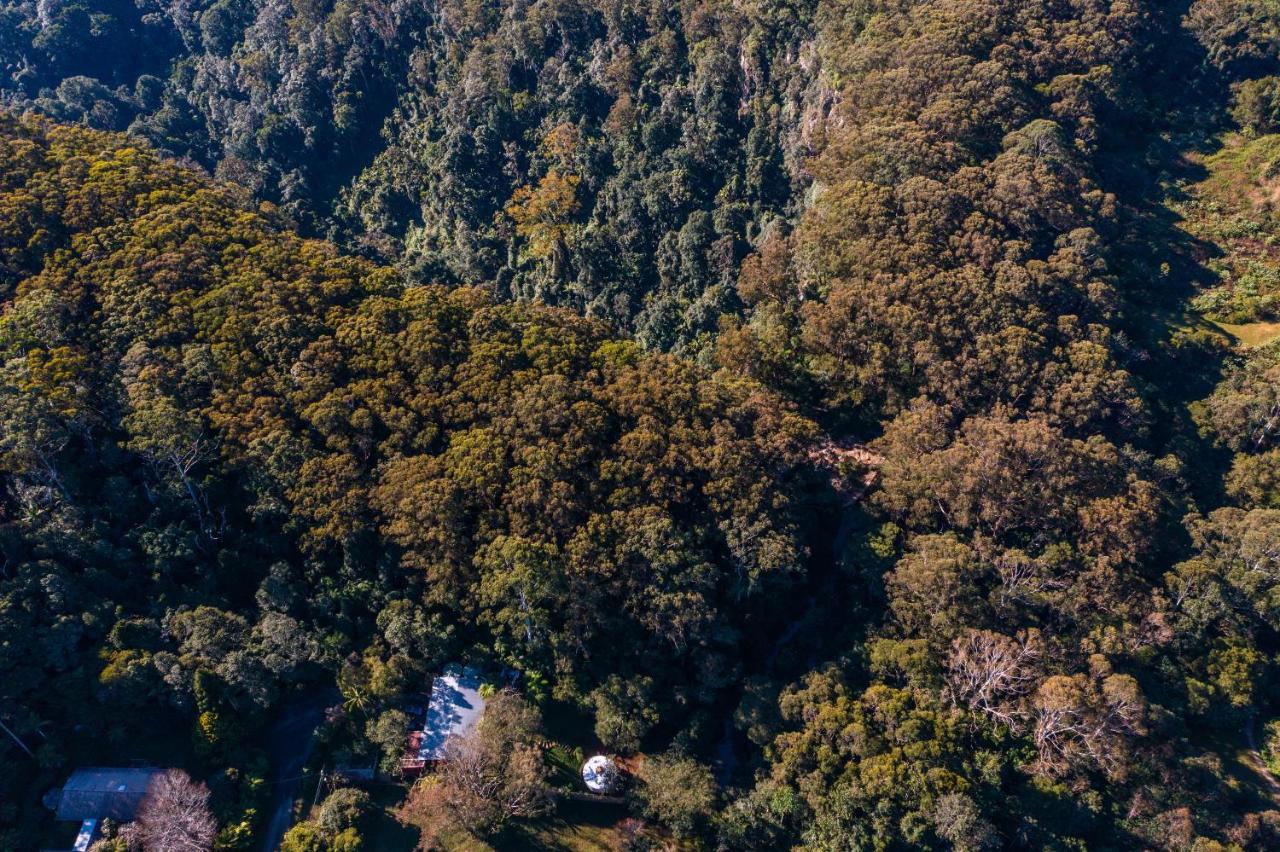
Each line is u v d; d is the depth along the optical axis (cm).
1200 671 6756
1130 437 8225
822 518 8400
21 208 9006
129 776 6431
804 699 6625
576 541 7019
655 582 7019
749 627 7594
